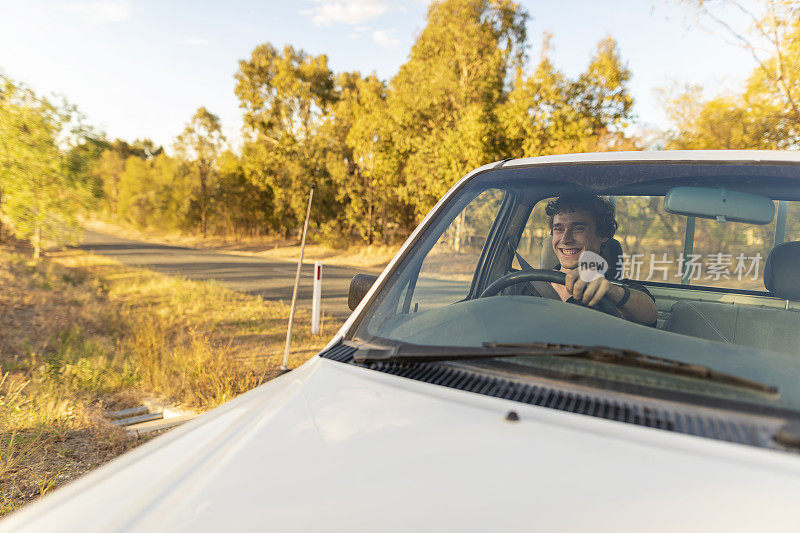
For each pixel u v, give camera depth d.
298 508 0.97
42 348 8.66
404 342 1.57
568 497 0.93
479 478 0.99
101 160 26.73
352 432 1.18
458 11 31.08
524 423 1.14
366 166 42.00
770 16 14.05
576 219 1.79
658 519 0.88
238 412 1.42
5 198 22.84
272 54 57.22
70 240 26.36
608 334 1.47
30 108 21.92
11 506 3.32
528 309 1.63
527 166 2.01
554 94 26.23
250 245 58.41
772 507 0.88
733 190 1.68
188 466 1.17
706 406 1.14
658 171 1.77
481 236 1.94
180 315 13.34
